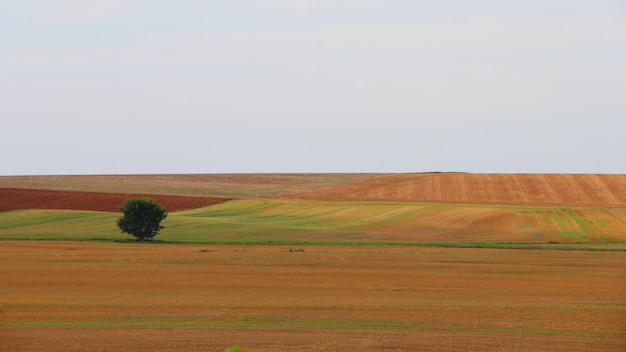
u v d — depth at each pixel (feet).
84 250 281.13
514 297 170.60
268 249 288.92
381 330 128.88
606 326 133.80
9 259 247.70
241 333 125.39
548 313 147.74
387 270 222.69
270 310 150.51
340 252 277.64
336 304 158.71
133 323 135.03
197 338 120.57
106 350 111.04
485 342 118.93
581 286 190.29
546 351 112.78
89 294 172.65
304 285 190.80
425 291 180.55
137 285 189.16
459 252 279.90
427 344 116.78
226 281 197.47
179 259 249.34
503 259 254.68
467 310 151.02
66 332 126.11
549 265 237.45
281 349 112.37
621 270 224.94
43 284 189.78
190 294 173.88
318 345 115.44
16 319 138.82
